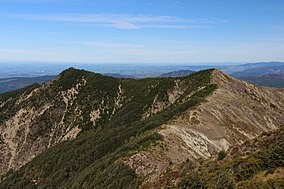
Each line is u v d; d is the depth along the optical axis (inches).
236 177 1066.1
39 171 3956.7
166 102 5108.3
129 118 5093.5
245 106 3919.8
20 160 5403.5
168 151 2235.5
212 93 4008.4
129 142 2962.6
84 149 3759.8
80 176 2758.4
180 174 1434.5
